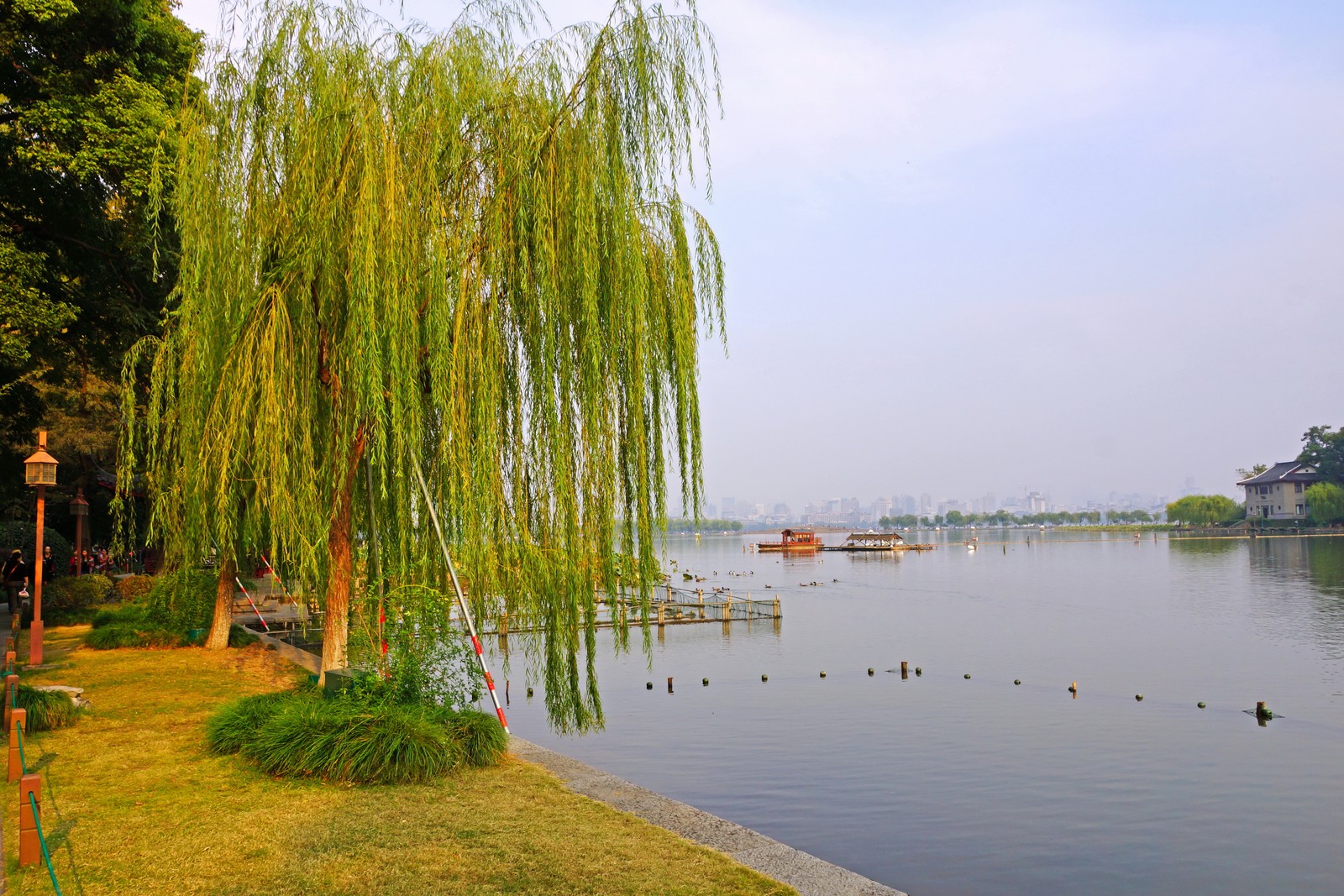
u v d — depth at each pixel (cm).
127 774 966
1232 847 1369
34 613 1745
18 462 2644
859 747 2008
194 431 1055
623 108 1106
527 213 1077
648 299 1128
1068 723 2264
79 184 1758
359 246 970
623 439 1105
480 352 1053
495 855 735
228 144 1070
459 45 1126
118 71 1752
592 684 1108
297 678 1673
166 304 1841
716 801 1596
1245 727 2211
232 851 733
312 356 1054
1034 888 1210
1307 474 16625
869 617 4881
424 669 1116
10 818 809
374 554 1195
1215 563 9588
